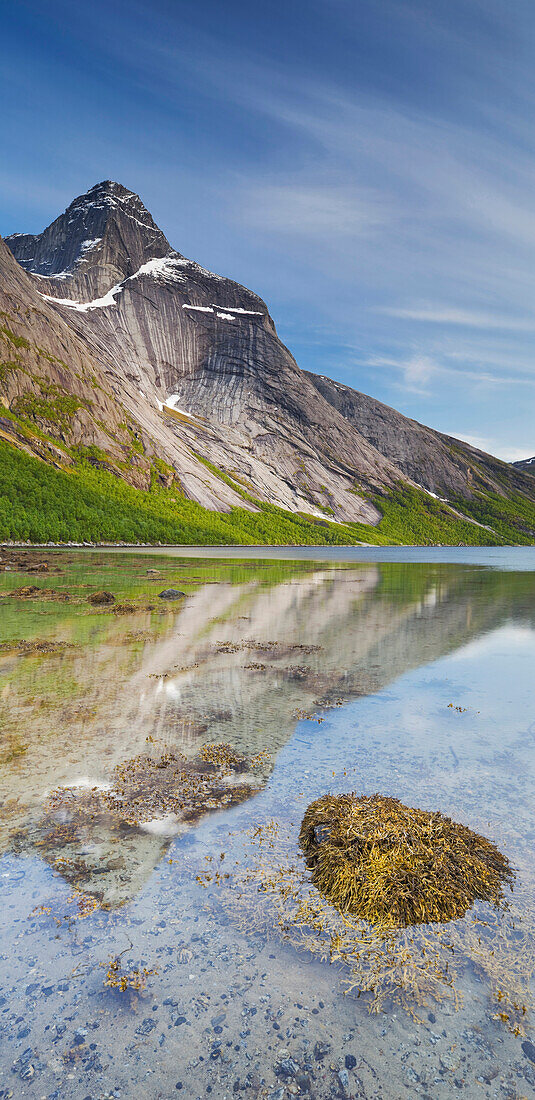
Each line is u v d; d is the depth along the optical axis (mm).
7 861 5941
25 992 4273
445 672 14648
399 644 18422
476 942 4918
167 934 4926
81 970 4500
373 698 12242
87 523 105688
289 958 4695
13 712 10945
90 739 9508
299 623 22688
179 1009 4156
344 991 4359
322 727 10312
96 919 5082
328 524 194625
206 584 39438
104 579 41281
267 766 8484
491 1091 3518
